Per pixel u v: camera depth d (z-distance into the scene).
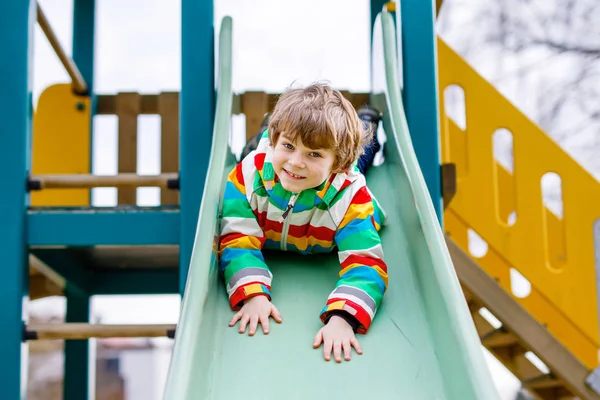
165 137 4.55
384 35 2.94
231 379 1.82
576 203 3.86
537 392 4.78
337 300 1.97
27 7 2.93
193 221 2.81
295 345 1.92
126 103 4.60
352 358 1.88
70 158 4.45
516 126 3.90
